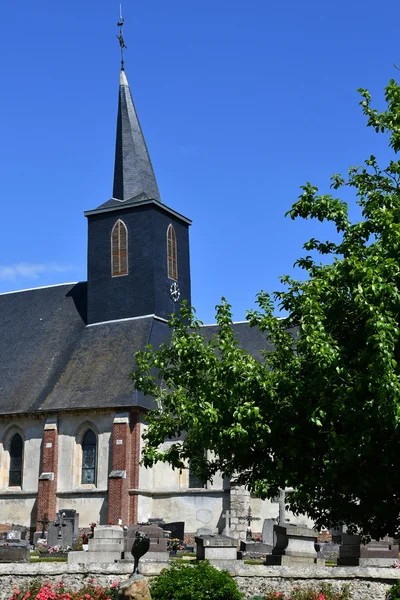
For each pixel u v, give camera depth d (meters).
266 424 16.48
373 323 15.02
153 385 22.19
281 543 26.95
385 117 19.05
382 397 14.46
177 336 20.03
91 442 49.47
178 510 47.62
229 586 19.03
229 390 17.23
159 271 55.88
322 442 16.53
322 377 16.03
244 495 45.69
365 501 17.42
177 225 58.94
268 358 19.16
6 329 58.91
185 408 18.78
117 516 46.44
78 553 28.05
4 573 22.70
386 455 15.95
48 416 50.38
